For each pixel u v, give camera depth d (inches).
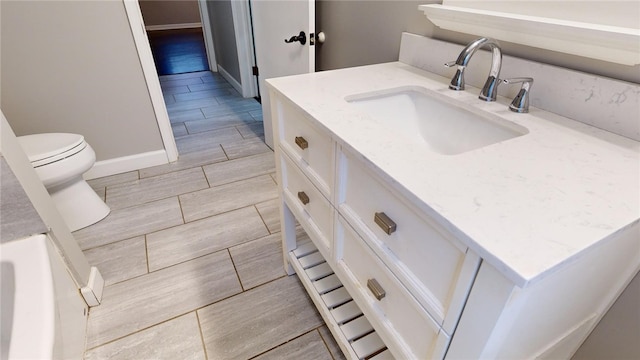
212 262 58.9
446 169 22.8
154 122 83.8
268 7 76.0
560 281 19.7
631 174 22.7
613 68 28.4
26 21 64.0
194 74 165.5
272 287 54.6
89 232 64.8
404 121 41.0
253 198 75.5
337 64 69.0
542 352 26.6
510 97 36.1
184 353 44.7
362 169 26.9
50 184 58.5
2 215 38.0
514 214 18.8
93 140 79.3
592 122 29.8
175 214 70.2
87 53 71.0
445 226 18.7
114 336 46.4
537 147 26.0
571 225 18.0
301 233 64.5
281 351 45.3
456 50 41.1
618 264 25.0
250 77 132.5
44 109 72.2
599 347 35.8
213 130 107.3
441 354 23.7
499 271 16.3
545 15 31.8
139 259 59.1
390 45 53.7
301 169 39.0
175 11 284.4
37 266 36.0
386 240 27.0
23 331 29.8
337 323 43.5
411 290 25.0
